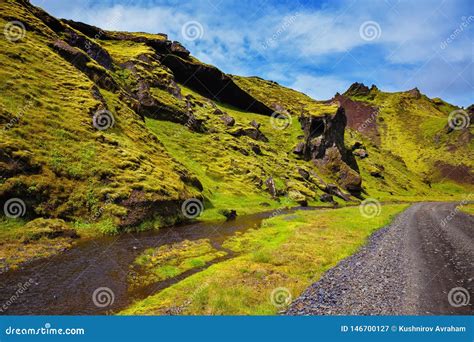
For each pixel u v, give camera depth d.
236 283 21.94
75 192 37.81
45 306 18.14
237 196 75.56
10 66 49.19
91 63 74.00
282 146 147.38
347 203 110.44
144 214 41.25
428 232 41.22
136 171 47.53
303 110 162.00
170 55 143.38
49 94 50.41
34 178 35.12
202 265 28.23
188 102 119.38
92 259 26.97
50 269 23.88
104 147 48.06
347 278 21.66
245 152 107.06
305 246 32.62
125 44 136.75
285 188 98.12
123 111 68.00
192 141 94.75
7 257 25.03
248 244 36.53
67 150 41.97
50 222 32.00
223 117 128.25
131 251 30.38
